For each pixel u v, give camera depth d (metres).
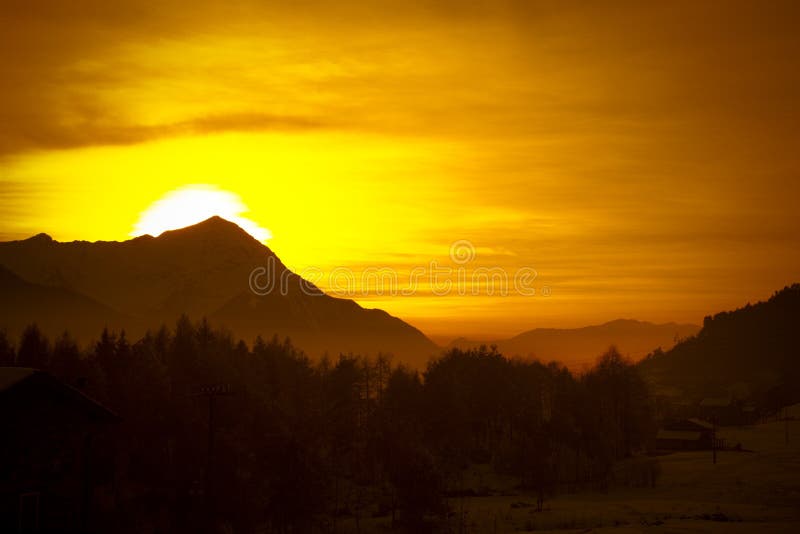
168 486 78.94
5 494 41.34
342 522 82.19
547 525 79.69
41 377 43.31
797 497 95.69
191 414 87.31
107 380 94.50
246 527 69.44
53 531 43.50
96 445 76.81
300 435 74.62
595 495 107.50
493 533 75.44
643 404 165.62
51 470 43.75
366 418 129.62
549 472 106.38
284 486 70.00
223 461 76.94
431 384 138.62
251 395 98.44
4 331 118.44
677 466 134.00
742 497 98.38
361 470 108.81
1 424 41.47
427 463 74.81
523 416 138.62
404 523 72.75
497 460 123.81
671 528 72.81
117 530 68.00
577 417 140.62
